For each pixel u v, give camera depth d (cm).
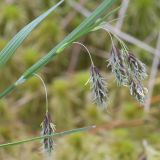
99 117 57
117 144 52
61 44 29
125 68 30
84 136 53
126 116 57
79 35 29
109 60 30
